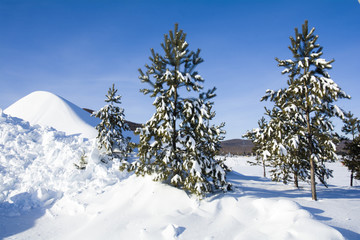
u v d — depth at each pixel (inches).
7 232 334.0
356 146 818.2
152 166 408.8
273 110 582.6
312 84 410.3
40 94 1198.3
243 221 304.7
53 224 361.7
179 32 392.8
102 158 645.9
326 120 446.0
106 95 706.2
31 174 561.0
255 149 1068.5
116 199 406.6
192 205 352.5
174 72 404.2
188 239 266.1
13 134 742.5
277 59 456.4
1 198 463.8
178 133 402.9
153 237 273.4
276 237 237.9
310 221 251.6
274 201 335.3
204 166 374.9
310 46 413.4
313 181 420.8
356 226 276.7
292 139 431.5
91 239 292.0
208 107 410.3
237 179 708.0
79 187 507.2
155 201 365.4
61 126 959.0
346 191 549.3
